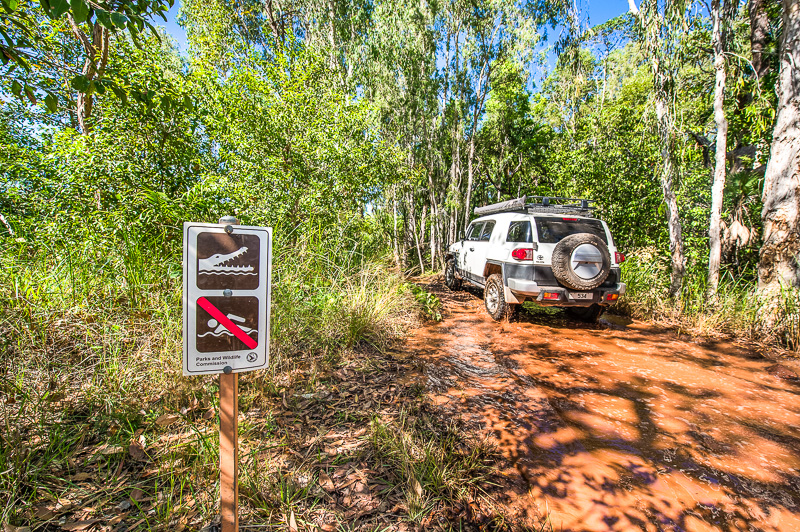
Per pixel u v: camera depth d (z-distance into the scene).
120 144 4.80
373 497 1.95
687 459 2.39
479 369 3.87
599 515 1.90
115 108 4.68
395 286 5.99
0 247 3.94
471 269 7.52
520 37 13.68
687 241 7.33
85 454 2.08
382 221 9.26
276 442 2.33
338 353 3.88
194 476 1.94
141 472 1.99
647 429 2.76
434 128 15.77
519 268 5.43
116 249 3.89
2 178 4.30
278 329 3.74
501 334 5.25
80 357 2.85
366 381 3.39
